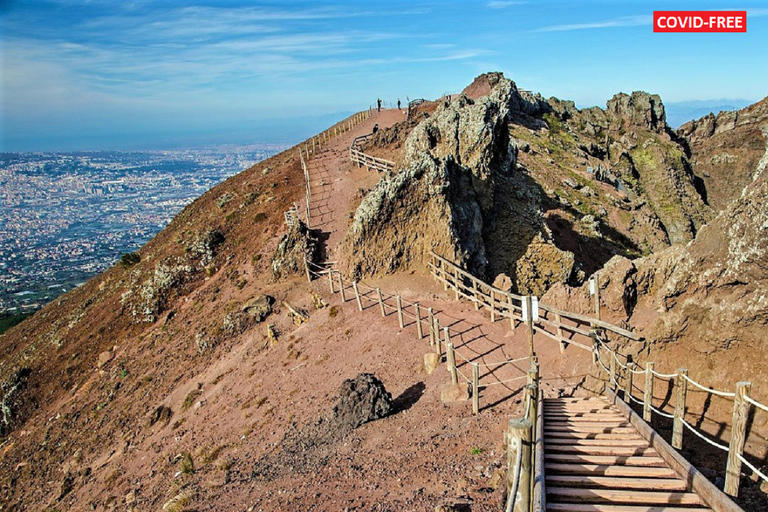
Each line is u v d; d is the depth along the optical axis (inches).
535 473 328.8
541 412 448.5
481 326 851.4
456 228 1075.3
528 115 2957.7
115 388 1214.9
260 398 893.8
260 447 720.3
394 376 775.1
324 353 942.4
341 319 1029.2
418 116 2229.3
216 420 906.7
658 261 707.4
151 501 716.7
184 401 1035.3
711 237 495.5
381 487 481.4
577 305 729.0
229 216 1696.6
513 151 1684.3
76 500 907.4
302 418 754.2
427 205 1072.8
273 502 517.0
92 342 1456.7
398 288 1067.3
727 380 451.8
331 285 1133.1
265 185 1854.1
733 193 3225.9
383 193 1069.8
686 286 510.6
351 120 2967.5
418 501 438.0
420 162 1061.1
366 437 607.5
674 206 2795.3
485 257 1143.0
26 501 1013.8
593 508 310.2
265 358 1032.2
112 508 783.7
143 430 1029.2
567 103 3430.1
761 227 435.5
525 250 1235.9
